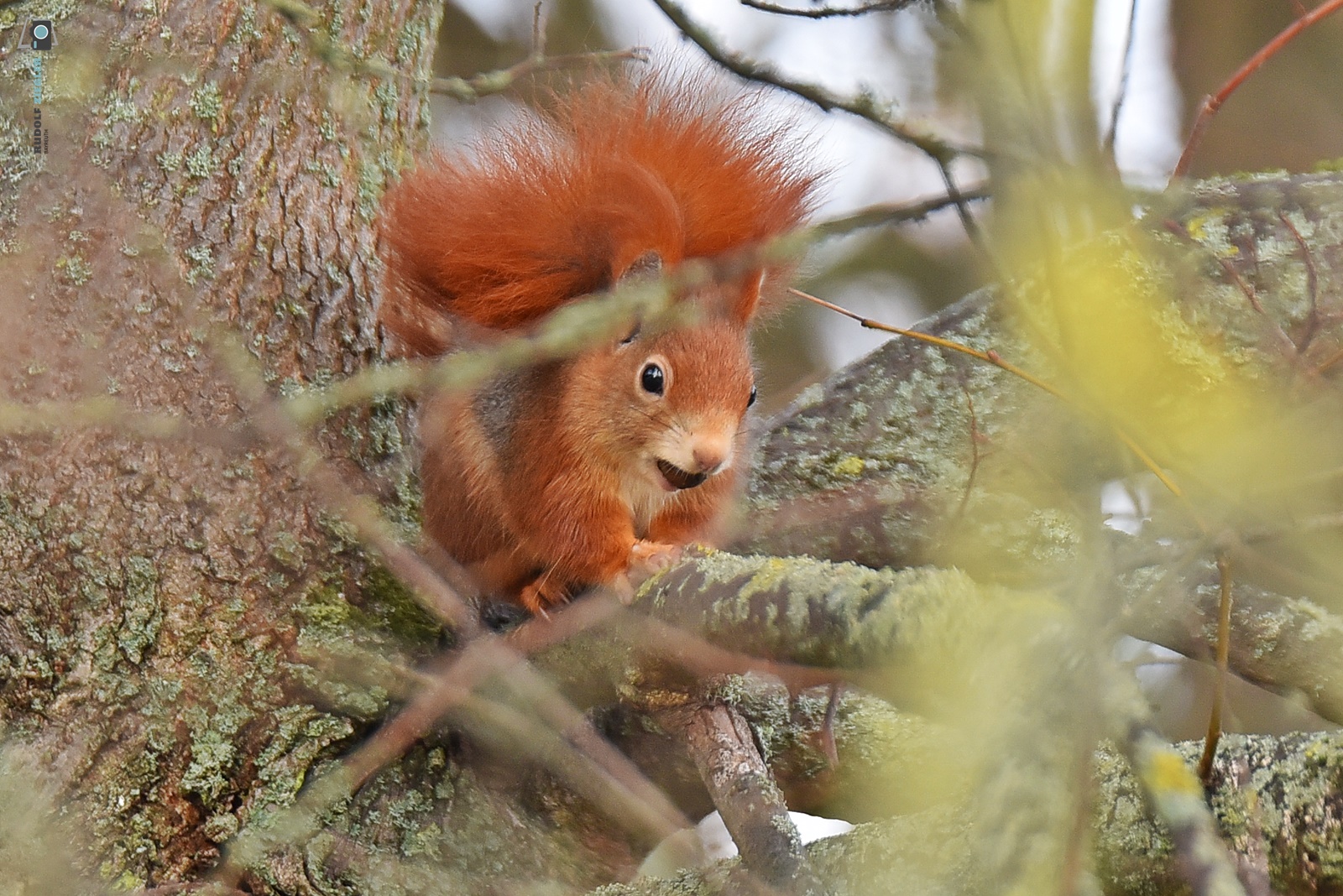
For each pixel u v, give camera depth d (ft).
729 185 24.07
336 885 20.27
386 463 24.58
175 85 23.65
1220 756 16.34
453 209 23.50
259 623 21.63
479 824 21.48
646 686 19.31
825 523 24.27
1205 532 14.01
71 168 22.79
